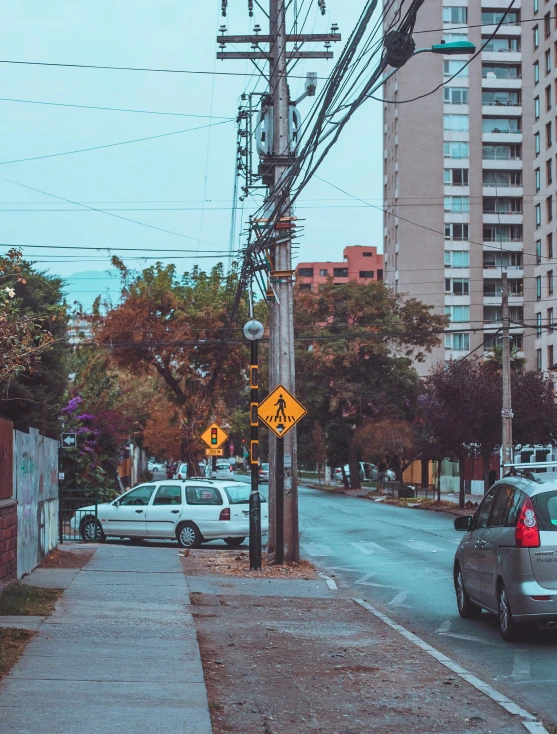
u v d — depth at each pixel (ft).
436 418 135.54
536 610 34.83
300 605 47.34
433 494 196.54
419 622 42.60
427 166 303.68
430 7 303.07
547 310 207.92
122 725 22.77
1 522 43.75
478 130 305.32
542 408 128.47
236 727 23.82
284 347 66.69
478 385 130.00
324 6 52.85
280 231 66.80
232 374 146.10
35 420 93.97
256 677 29.84
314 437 259.39
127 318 137.90
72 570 56.49
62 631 35.76
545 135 208.95
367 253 449.06
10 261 41.04
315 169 50.83
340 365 212.64
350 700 26.91
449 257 303.68
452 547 82.28
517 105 307.17
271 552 68.23
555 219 204.03
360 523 113.60
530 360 303.48
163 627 37.76
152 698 25.67
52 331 96.17
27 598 43.21
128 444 178.91
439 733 23.49
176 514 80.59
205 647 34.86
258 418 64.75
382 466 211.00
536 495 35.91
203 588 52.95
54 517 66.18
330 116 44.39
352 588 56.54
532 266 305.12
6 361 40.19
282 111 66.18
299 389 218.59
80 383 144.25
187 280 146.82
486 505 42.22
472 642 36.86
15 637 33.96
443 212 303.89
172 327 140.36
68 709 24.14
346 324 217.97
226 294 142.51
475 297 303.48
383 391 214.69
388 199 321.11
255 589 53.78
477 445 137.90
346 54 41.37
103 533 82.94
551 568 34.96
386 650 34.71
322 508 149.18
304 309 218.38
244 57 67.00
